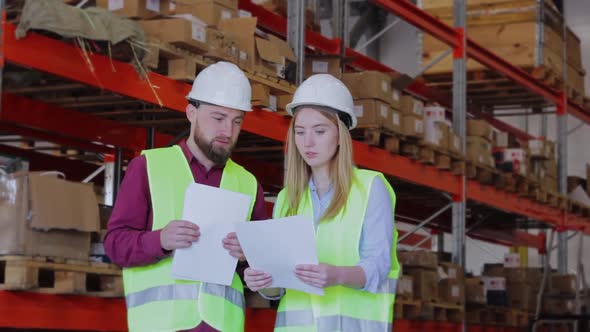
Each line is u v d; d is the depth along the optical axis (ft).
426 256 30.55
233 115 13.20
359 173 12.70
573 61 46.85
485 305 36.19
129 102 22.20
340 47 31.07
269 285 12.08
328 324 12.39
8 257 15.87
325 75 12.91
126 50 18.37
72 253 17.01
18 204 16.01
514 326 38.96
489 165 35.99
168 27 19.63
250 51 22.20
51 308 16.79
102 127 23.76
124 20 17.98
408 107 29.45
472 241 55.47
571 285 40.96
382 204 12.48
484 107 48.88
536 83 42.29
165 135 26.07
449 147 32.48
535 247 52.37
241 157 29.09
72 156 34.01
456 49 35.65
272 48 22.76
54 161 30.86
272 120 23.43
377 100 27.53
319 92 12.53
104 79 17.97
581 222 47.50
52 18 16.49
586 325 35.65
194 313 12.67
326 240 12.47
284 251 11.71
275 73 23.24
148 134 24.84
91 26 17.10
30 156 30.09
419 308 29.55
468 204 41.11
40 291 16.42
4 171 17.16
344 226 12.42
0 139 31.83
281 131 23.81
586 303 36.17
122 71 18.40
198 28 20.07
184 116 23.98
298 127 12.57
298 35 25.30
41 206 16.11
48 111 22.21
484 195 36.45
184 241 12.19
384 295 12.57
